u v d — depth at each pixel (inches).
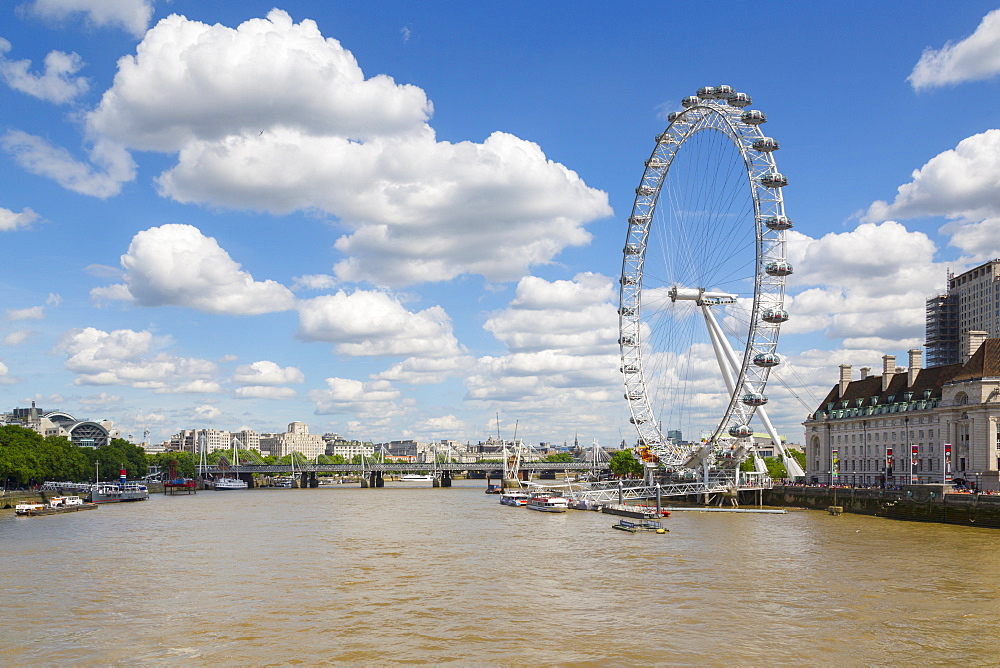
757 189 7239.2
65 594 3649.1
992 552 4601.4
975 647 2704.2
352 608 3334.2
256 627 3041.3
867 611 3174.2
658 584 3764.8
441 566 4379.9
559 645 2768.2
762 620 3056.1
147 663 2620.6
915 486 6520.7
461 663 2593.5
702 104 7746.1
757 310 7249.0
